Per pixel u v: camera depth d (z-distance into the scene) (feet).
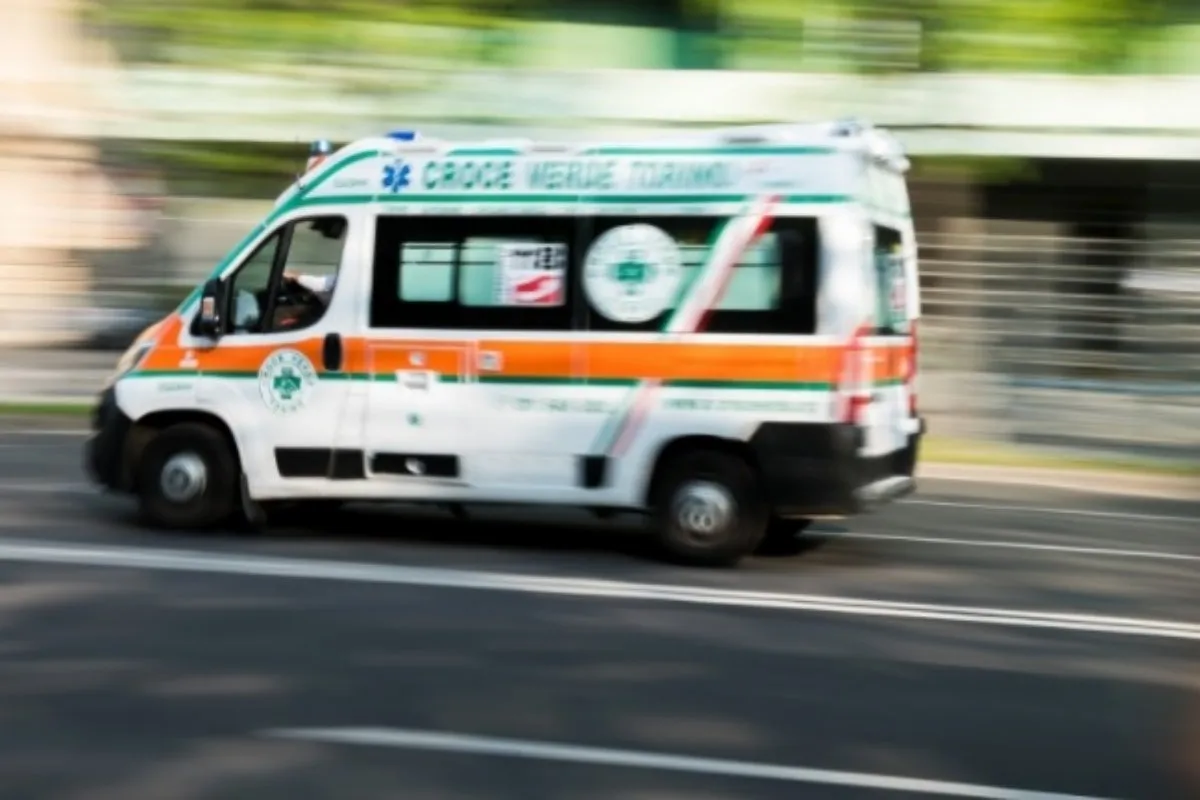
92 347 76.84
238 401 38.58
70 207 79.56
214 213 77.82
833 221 35.22
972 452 63.31
